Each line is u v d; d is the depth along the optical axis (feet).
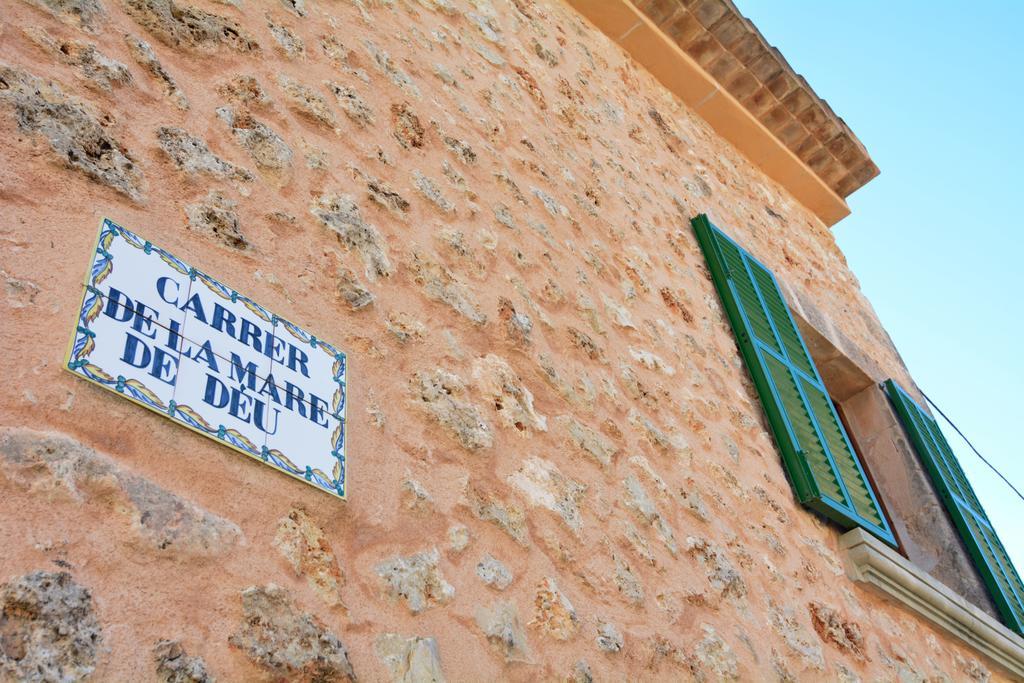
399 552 7.63
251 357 7.39
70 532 5.59
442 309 10.13
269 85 9.95
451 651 7.45
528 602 8.59
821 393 18.20
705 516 12.37
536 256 12.80
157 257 7.23
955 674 16.01
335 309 8.70
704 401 14.57
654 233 17.12
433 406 9.07
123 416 6.25
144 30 8.87
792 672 11.72
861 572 15.06
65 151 7.19
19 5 7.75
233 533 6.44
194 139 8.52
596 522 10.24
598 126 17.97
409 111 12.09
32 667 4.97
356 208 9.91
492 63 15.43
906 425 21.54
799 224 25.27
